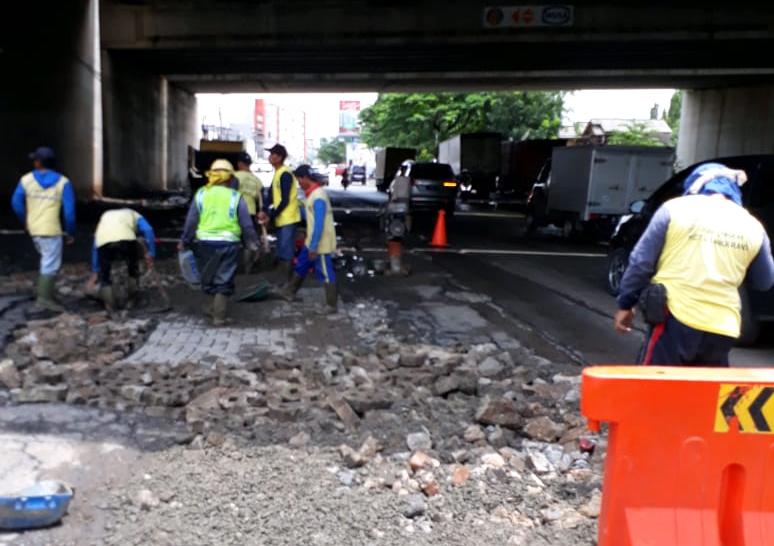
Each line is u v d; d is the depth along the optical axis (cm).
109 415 493
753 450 303
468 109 5150
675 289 384
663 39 2400
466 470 425
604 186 1769
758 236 387
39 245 781
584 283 1175
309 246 832
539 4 2425
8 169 2439
